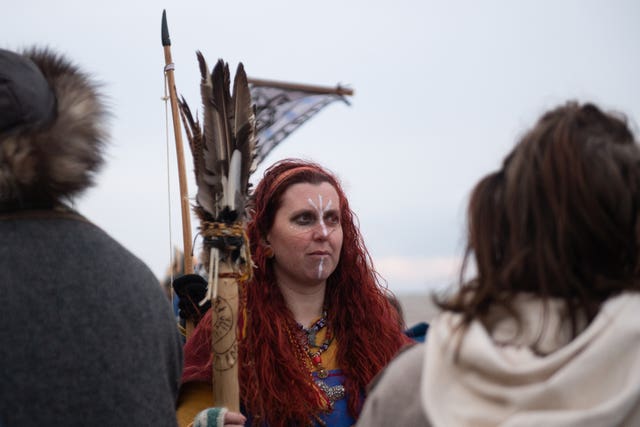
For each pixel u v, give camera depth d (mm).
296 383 2375
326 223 2520
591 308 1043
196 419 2002
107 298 1348
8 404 1257
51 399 1273
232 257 2033
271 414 2340
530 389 974
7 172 1327
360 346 2516
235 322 2035
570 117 1134
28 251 1324
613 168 1073
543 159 1102
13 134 1337
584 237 1069
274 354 2414
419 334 2719
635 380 953
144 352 1371
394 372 1166
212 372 2279
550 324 1044
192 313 2480
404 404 1115
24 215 1370
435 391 1035
